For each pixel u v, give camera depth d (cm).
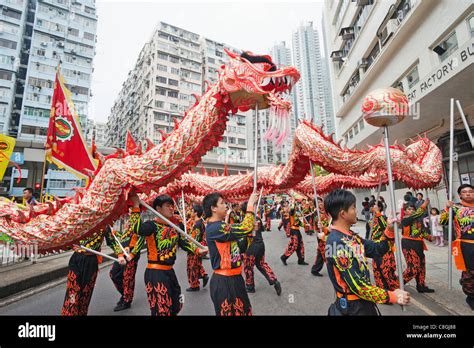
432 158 453
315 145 350
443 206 924
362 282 171
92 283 328
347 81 1548
